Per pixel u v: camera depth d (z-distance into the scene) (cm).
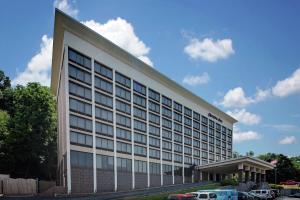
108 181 5953
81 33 5584
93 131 5738
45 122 6612
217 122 11312
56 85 7488
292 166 12925
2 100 8000
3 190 4522
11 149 6281
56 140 7238
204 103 10219
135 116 7000
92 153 5662
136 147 6950
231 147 12475
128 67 6831
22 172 6656
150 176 7369
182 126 9025
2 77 8800
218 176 11081
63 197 4425
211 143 10750
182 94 9081
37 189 5088
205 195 3275
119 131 6431
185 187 6756
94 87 5862
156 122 7806
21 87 6825
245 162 8875
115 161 6181
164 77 7956
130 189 6544
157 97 7925
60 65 6259
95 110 5847
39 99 6662
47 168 7112
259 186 8612
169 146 8306
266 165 10288
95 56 5928
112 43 6094
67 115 5269
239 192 4353
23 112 6512
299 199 6125
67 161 5169
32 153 6412
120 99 6531
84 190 5375
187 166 9144
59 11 5144
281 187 9325
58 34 5569
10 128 6425
